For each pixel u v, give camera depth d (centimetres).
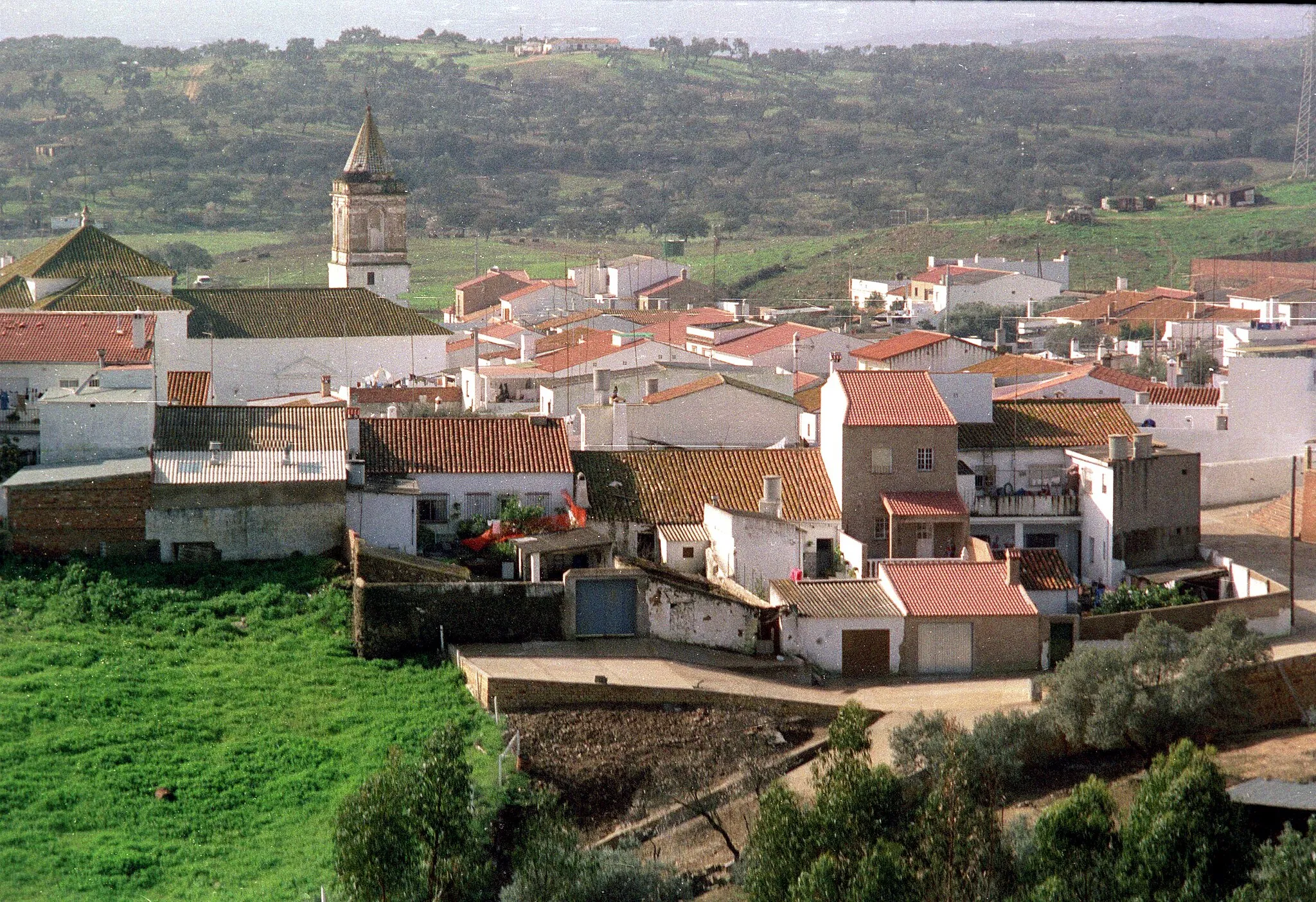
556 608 14900
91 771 12444
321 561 15712
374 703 13750
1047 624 15325
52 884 11025
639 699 13775
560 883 10381
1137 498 17250
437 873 10256
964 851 10269
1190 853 10050
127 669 13938
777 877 10275
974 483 17738
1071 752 13625
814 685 14825
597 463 17725
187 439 16512
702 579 16262
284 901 10812
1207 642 13725
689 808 12306
